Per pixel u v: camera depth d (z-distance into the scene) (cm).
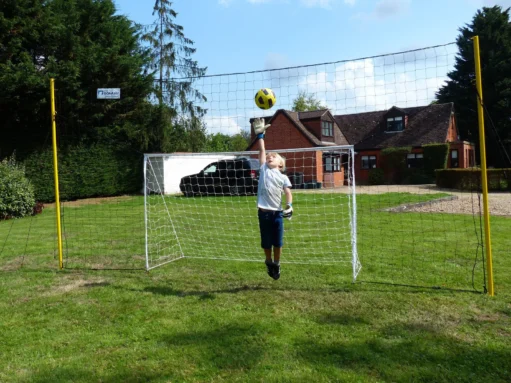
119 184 2023
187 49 2522
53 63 1661
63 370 313
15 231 977
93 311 436
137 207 1418
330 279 530
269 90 546
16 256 703
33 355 340
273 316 409
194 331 378
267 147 2742
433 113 3250
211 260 654
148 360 326
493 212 1163
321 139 2803
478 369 303
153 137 2158
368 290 483
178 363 320
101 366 319
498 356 321
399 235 819
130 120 2106
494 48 3666
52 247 775
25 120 1762
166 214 1199
